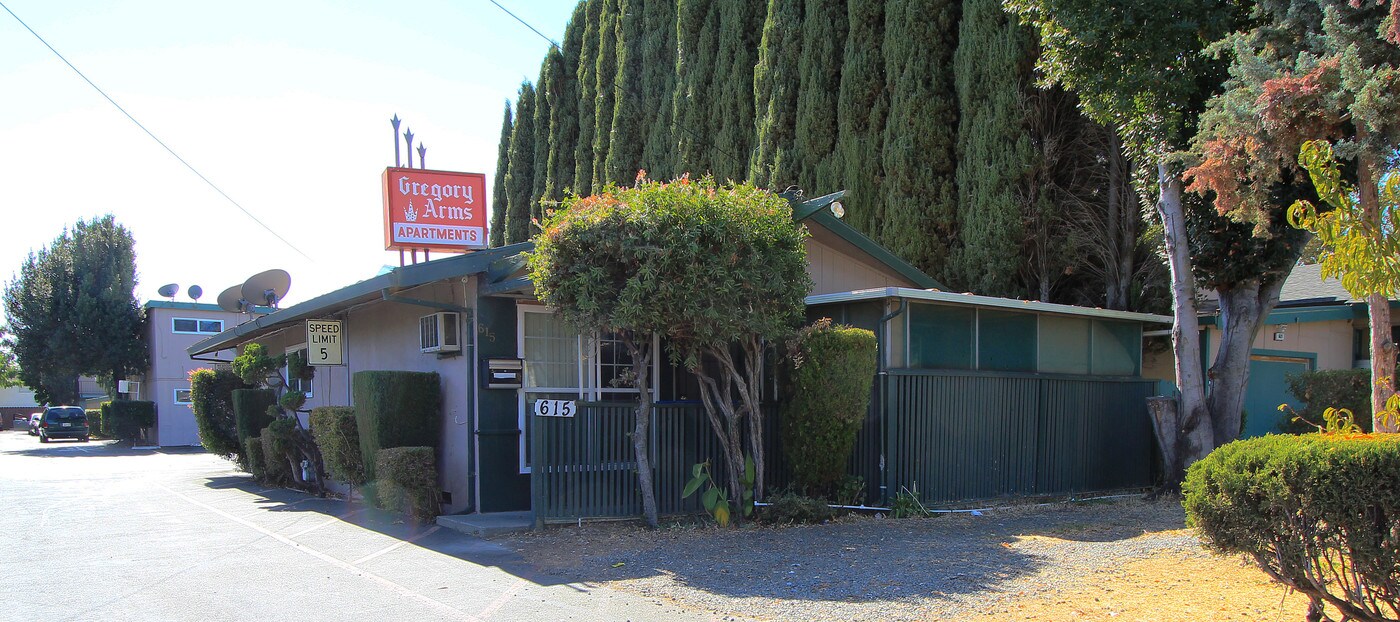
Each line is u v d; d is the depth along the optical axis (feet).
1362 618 14.46
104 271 114.21
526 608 20.44
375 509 35.47
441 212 48.19
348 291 35.53
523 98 106.01
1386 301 22.84
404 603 20.97
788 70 63.00
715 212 28.40
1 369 174.09
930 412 34.83
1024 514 33.58
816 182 59.41
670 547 26.96
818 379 31.40
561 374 36.17
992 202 48.85
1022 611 19.39
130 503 40.52
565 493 30.53
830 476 32.01
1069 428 39.65
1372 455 13.96
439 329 35.42
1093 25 32.55
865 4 56.75
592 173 90.33
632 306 27.35
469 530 30.25
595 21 92.63
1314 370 50.62
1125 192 49.52
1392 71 23.07
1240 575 21.67
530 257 29.17
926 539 27.89
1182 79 32.71
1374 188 24.03
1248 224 34.63
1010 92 48.96
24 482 52.08
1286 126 24.66
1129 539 27.32
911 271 42.14
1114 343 42.27
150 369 112.68
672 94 79.51
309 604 20.89
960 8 53.16
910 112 52.60
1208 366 46.50
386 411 34.83
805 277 30.78
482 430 33.86
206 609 20.45
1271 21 30.68
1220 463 15.39
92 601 21.22
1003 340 37.78
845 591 21.40
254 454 49.08
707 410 31.50
